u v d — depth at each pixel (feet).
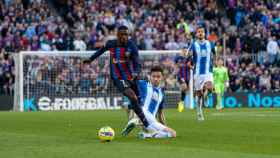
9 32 225.76
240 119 144.66
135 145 87.66
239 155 76.64
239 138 98.12
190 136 101.30
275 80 226.58
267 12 249.96
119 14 244.63
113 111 192.13
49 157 75.82
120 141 93.66
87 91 213.66
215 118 149.59
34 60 210.59
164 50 226.17
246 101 222.89
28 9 235.81
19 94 206.69
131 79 104.42
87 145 87.97
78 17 241.35
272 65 231.91
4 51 216.54
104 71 214.28
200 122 134.92
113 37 229.86
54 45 228.02
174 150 81.56
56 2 250.37
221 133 106.73
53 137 100.63
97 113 177.37
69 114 171.63
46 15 236.43
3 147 86.43
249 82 225.35
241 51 240.12
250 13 253.24
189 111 188.34
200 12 253.03
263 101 224.53
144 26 239.50
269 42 232.94
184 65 187.52
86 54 213.46
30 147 86.22
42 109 210.59
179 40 235.61
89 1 247.29
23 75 208.95
